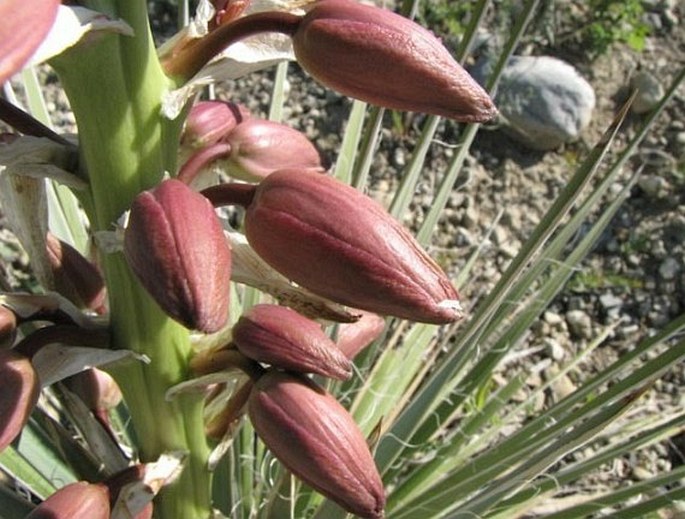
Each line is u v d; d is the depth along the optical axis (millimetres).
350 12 158
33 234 196
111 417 319
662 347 427
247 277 192
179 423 209
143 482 201
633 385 243
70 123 489
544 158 475
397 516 284
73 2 151
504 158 475
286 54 173
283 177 164
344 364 179
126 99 162
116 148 166
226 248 154
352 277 158
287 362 179
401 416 285
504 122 470
